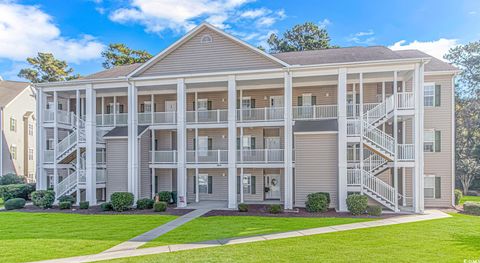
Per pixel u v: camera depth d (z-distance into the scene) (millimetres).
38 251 10977
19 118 38562
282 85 24406
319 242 11688
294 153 21672
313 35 44188
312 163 20516
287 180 20984
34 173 40938
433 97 22297
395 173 19219
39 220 17281
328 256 9906
